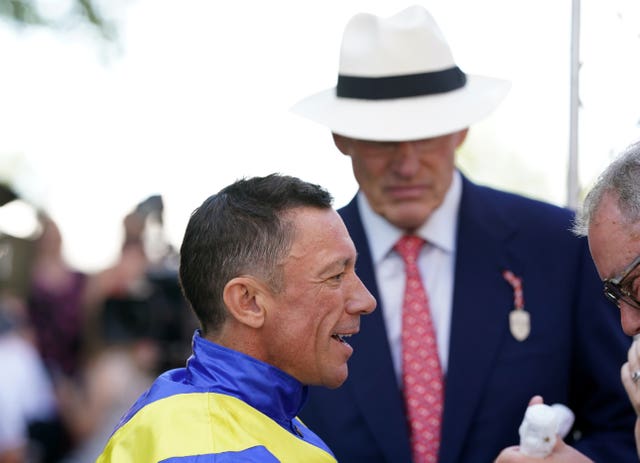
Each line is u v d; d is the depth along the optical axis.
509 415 3.11
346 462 3.11
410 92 3.19
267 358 2.28
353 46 3.26
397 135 3.06
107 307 5.21
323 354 2.28
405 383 3.18
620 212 2.19
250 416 2.17
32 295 5.55
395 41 3.19
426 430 3.14
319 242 2.24
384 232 3.27
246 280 2.22
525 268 3.21
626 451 3.00
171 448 2.06
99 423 5.26
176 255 5.48
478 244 3.24
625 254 2.18
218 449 2.06
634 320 2.22
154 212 5.32
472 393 3.11
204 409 2.14
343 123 3.14
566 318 3.15
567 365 3.14
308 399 3.17
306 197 2.28
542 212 3.29
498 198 3.35
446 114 3.12
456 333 3.16
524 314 3.16
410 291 3.23
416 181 3.13
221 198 2.31
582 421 3.19
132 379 5.21
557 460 2.71
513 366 3.13
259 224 2.24
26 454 5.22
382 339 3.18
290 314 2.24
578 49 3.38
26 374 5.23
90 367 5.33
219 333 2.29
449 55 3.26
